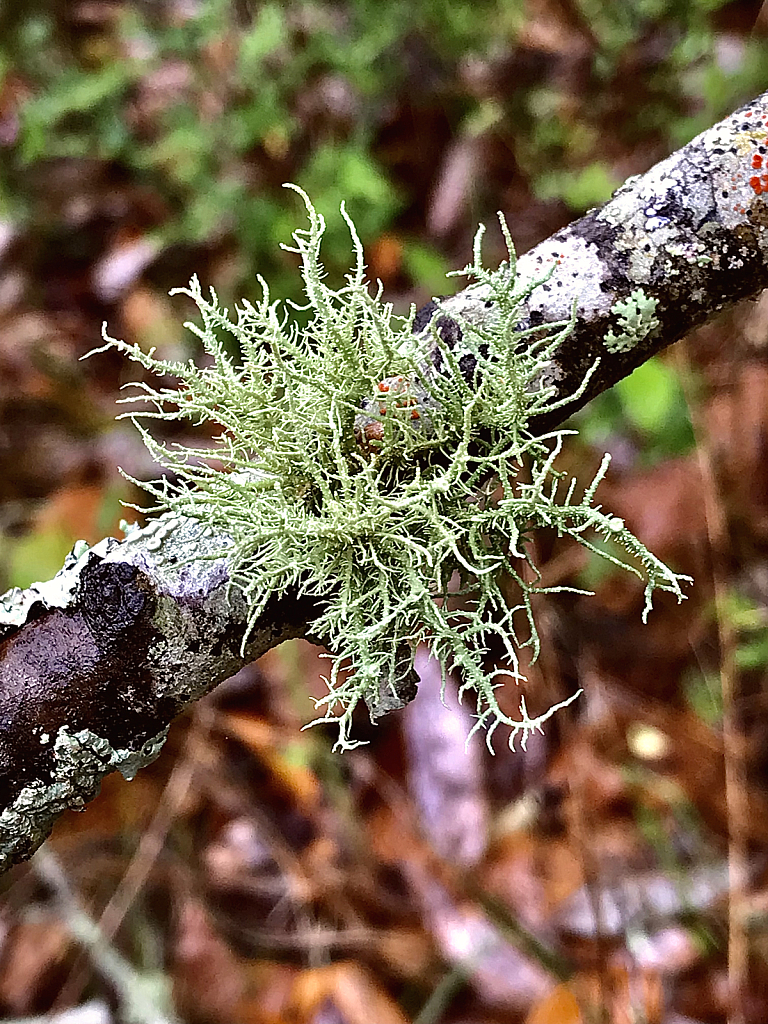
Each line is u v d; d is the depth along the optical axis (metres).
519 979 0.23
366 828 0.26
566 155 0.33
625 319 0.12
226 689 0.26
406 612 0.12
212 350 0.12
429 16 0.33
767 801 0.25
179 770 0.25
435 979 0.24
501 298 0.11
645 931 0.23
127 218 0.33
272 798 0.26
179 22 0.34
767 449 0.27
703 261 0.12
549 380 0.12
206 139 0.31
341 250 0.30
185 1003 0.24
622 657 0.27
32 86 0.34
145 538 0.12
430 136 0.33
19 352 0.31
